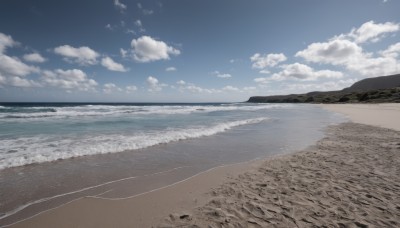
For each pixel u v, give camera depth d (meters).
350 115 20.45
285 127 12.73
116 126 12.08
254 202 3.60
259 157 6.50
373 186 4.16
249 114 22.95
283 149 7.47
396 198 3.67
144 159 6.09
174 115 20.39
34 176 4.65
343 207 3.38
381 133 10.10
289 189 4.09
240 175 4.96
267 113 24.78
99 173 4.94
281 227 2.89
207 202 3.65
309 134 10.34
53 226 3.00
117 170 5.16
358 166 5.40
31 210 3.37
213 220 3.08
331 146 7.73
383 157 6.15
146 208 3.48
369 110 26.36
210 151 7.12
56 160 5.75
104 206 3.53
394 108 28.86
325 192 3.93
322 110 30.69
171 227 2.94
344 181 4.43
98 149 6.87
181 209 3.44
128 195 3.93
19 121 14.09
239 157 6.48
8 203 3.54
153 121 14.84
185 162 5.91
